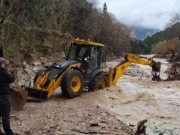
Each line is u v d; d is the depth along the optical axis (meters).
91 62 13.88
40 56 24.95
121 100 12.75
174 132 9.12
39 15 28.33
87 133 7.46
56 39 29.67
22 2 25.44
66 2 38.78
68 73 12.16
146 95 14.20
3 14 22.19
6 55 19.56
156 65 20.20
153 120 10.33
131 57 16.95
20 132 7.37
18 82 16.97
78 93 12.58
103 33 53.91
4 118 6.58
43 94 11.91
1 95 6.55
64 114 9.44
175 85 18.44
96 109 10.48
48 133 7.30
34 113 9.54
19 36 22.88
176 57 25.30
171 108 12.03
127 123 9.56
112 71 15.38
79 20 41.09
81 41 13.70
